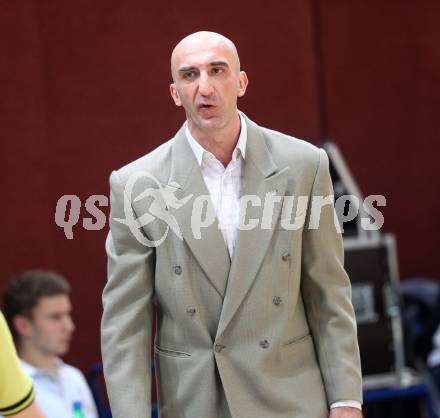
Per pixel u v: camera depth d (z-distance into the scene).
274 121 18.39
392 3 20.62
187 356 8.28
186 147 8.38
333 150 15.31
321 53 20.27
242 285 8.10
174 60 8.09
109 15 17.41
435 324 17.73
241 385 8.17
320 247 8.36
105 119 17.42
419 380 15.24
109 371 8.31
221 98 7.97
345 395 8.22
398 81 20.69
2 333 7.88
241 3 18.08
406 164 20.86
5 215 17.00
